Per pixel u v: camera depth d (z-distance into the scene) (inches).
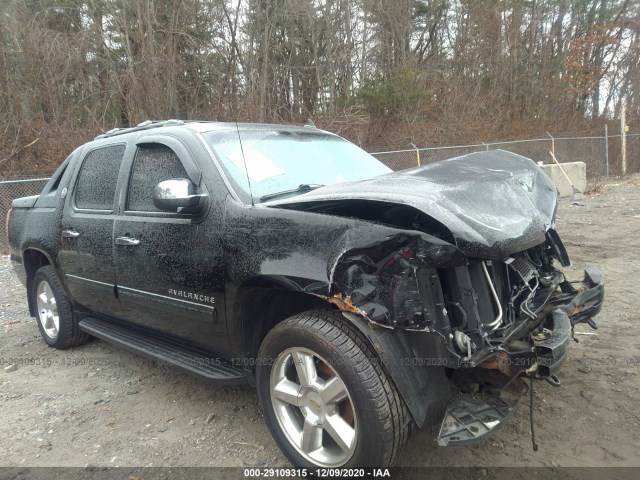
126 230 138.3
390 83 794.2
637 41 927.7
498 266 109.5
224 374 120.6
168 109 614.2
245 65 673.6
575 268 253.4
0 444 125.2
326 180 137.3
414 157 611.5
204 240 117.3
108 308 154.4
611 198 495.8
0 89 490.9
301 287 98.0
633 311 190.1
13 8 549.0
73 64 576.1
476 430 90.4
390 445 91.2
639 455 109.0
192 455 117.2
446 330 92.1
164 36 645.3
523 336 104.3
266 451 117.4
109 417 136.0
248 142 135.5
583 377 142.3
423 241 87.9
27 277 193.0
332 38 813.2
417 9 997.8
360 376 90.8
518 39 943.7
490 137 816.9
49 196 180.4
